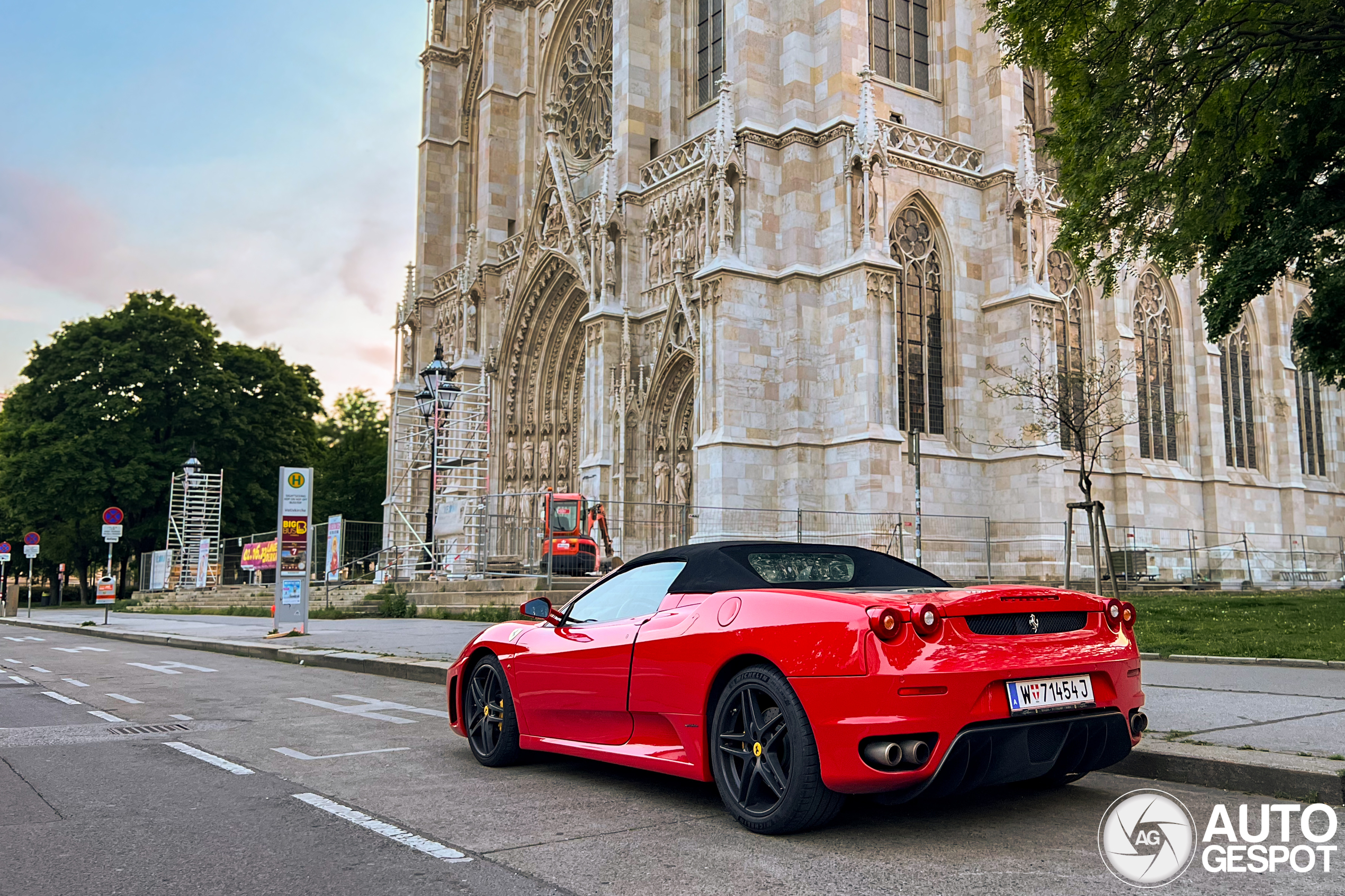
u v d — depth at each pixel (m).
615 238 37.19
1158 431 39.19
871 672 4.98
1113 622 5.81
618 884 4.56
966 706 4.99
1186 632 16.41
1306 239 17.64
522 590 26.61
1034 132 34.38
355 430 82.00
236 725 9.52
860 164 30.44
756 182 31.66
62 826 5.68
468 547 32.25
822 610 5.33
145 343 55.44
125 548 59.78
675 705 6.00
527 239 44.16
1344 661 11.97
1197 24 16.25
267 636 20.70
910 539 29.73
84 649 20.45
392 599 28.91
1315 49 16.08
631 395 35.66
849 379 30.00
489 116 48.62
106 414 53.81
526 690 7.22
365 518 70.88
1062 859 4.88
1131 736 5.68
